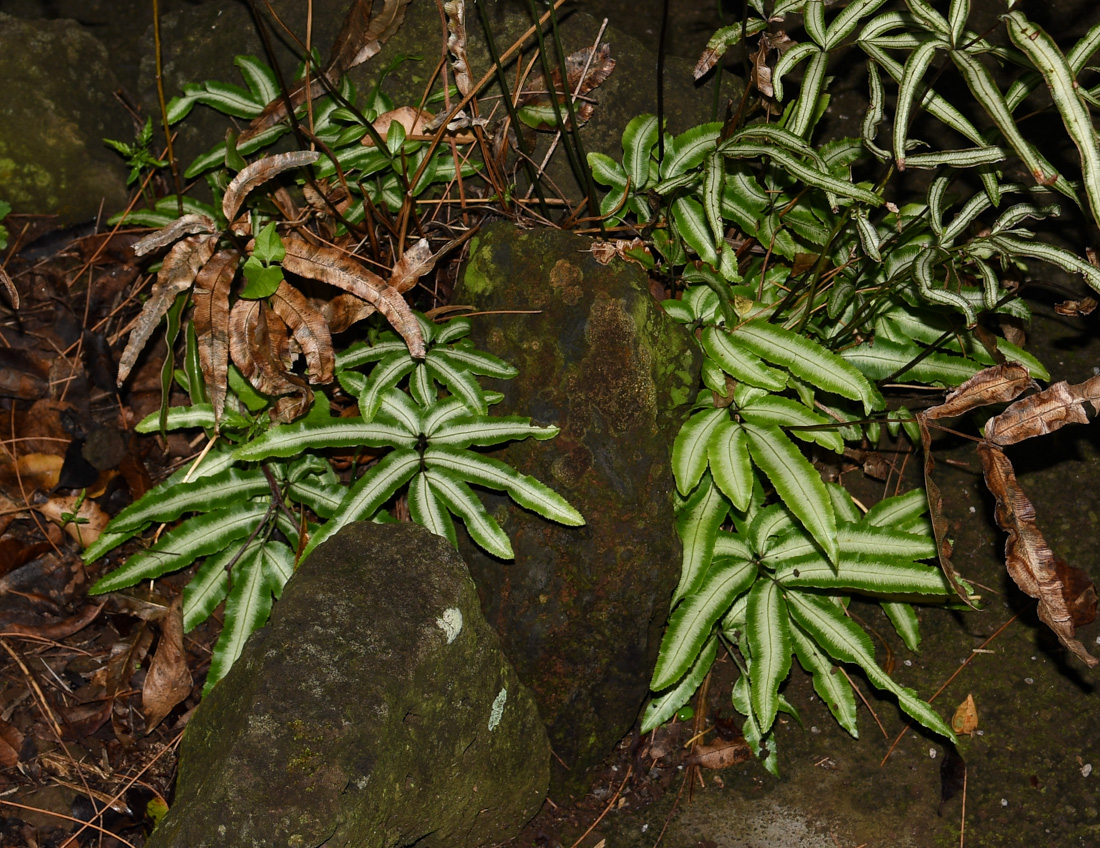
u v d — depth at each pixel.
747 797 1.00
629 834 0.99
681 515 1.00
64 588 1.06
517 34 1.14
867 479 1.11
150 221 1.13
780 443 0.98
